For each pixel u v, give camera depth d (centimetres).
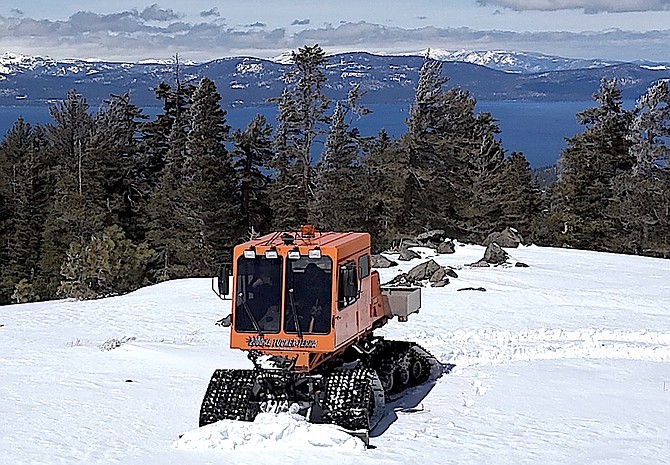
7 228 6900
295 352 1313
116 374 1862
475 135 8475
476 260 4481
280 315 1315
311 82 6881
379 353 1612
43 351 2194
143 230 6850
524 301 3244
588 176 7712
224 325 2675
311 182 6875
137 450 1259
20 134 7912
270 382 1320
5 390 1702
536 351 2217
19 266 6456
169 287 3734
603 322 2852
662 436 1377
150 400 1605
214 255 6288
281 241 1377
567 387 1753
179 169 6944
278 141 6938
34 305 3338
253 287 1330
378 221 6681
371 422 1353
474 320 2816
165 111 7800
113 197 6806
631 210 7356
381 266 4138
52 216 6203
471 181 7581
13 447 1278
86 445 1289
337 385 1324
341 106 6712
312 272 1315
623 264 4625
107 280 4425
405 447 1274
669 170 8025
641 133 8162
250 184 7219
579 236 7488
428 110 6738
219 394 1348
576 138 7856
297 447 1248
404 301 1634
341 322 1338
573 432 1390
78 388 1717
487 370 1933
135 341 2309
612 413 1532
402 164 6631
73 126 7762
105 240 4453
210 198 6253
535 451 1269
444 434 1359
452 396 1647
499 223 7538
